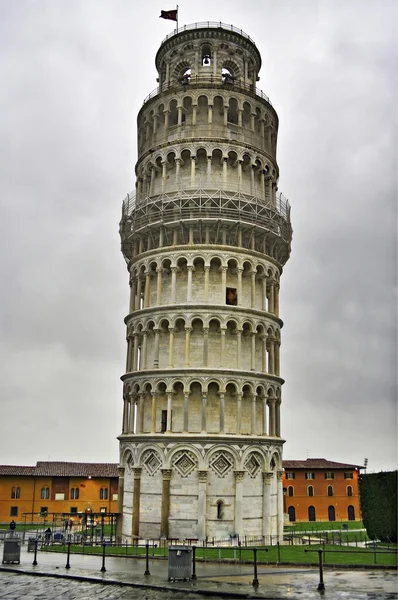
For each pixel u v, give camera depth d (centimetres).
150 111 6838
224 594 2394
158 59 7288
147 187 6719
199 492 5406
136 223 6512
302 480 11775
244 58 6994
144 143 6919
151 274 6262
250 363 6022
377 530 5228
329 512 11694
